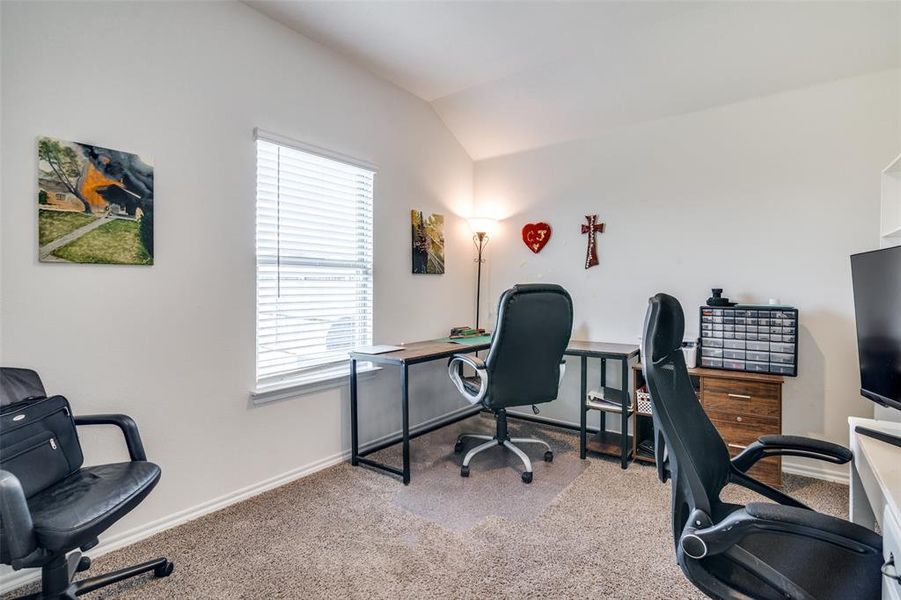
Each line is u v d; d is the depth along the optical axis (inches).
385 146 122.6
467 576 65.7
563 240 140.6
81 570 66.0
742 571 41.5
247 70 90.0
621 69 110.0
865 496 62.8
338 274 111.3
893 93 93.4
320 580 65.0
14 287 62.7
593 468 106.1
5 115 61.5
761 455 57.1
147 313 76.2
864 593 38.6
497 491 94.0
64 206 66.6
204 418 84.2
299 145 99.2
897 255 53.6
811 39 91.2
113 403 72.4
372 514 84.2
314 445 104.4
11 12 61.7
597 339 134.0
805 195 102.5
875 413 81.0
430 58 110.9
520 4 90.4
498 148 150.6
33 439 56.6
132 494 57.4
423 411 137.4
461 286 153.3
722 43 97.0
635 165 126.2
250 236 91.4
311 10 92.0
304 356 103.5
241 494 89.9
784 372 98.1
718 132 113.0
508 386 102.3
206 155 83.7
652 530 78.2
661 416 45.6
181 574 66.4
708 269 115.3
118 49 71.9
